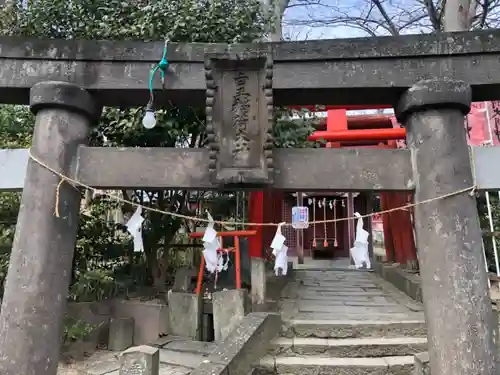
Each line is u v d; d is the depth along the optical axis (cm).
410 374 556
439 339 288
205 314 714
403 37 337
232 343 525
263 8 794
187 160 333
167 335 689
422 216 311
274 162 330
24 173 348
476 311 284
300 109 783
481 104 1184
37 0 636
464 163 312
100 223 734
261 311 691
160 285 826
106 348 652
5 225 603
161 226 798
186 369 539
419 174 317
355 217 378
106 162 334
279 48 345
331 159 329
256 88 326
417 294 817
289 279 1100
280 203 1255
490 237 897
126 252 823
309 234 1822
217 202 980
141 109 641
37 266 306
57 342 308
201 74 345
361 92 342
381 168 326
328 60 341
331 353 598
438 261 297
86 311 655
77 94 337
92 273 636
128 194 796
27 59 348
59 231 319
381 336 639
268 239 983
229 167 319
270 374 561
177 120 668
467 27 924
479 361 275
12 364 289
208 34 629
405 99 331
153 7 625
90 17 655
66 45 350
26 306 299
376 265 1335
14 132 698
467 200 307
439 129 316
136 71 347
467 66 329
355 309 759
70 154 332
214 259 414
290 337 641
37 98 332
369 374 556
